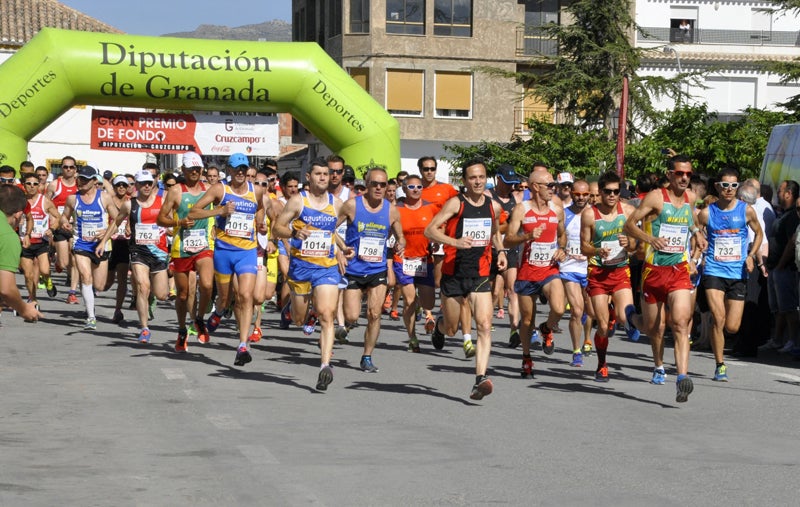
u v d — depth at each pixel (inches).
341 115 1229.1
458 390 538.0
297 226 541.0
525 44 2469.2
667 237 520.1
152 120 1258.6
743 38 2817.4
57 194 957.2
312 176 538.0
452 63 2423.7
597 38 2102.6
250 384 543.5
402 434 419.8
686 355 503.2
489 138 2454.5
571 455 386.0
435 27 2421.3
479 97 2444.6
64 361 617.0
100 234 785.6
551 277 587.5
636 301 838.5
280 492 324.5
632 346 746.2
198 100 1203.9
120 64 1173.7
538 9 2472.9
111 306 965.2
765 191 786.8
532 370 591.2
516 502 317.4
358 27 2416.3
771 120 1713.8
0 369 583.5
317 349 698.2
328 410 472.7
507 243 564.4
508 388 548.4
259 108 1234.0
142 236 713.0
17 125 1163.9
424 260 686.5
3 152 1160.2
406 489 330.6
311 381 559.2
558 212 589.6
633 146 1713.8
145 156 2321.6
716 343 590.2
